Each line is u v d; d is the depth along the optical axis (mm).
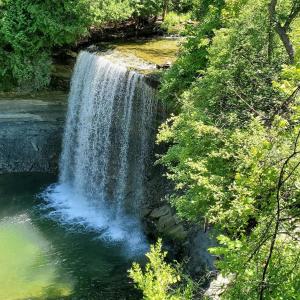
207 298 8234
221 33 14359
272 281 6512
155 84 18453
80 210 21453
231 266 6711
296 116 6555
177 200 12188
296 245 7102
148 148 19750
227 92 12742
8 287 15867
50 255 17797
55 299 15234
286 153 7023
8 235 19062
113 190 21734
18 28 21984
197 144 11672
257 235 7066
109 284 16000
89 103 22172
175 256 16156
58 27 21766
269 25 13742
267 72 12898
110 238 19031
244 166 8984
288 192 7129
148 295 6914
